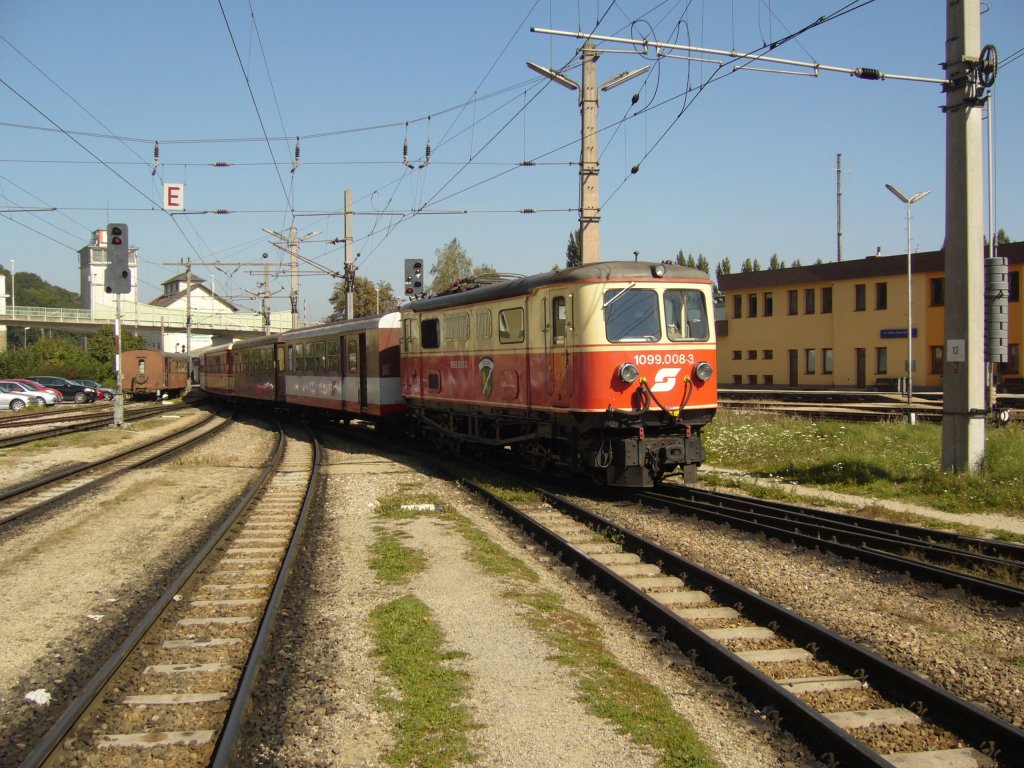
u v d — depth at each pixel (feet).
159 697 17.37
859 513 37.29
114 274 83.05
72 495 43.55
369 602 23.98
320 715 16.47
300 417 100.89
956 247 41.19
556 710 16.51
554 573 28.25
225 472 55.47
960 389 41.19
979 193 40.98
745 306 162.20
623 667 19.33
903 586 25.55
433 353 57.26
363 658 19.52
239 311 323.16
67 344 221.25
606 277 40.14
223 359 139.54
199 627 22.13
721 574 27.35
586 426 40.34
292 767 14.46
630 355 40.22
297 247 121.29
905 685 17.42
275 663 19.33
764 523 34.83
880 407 84.99
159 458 63.00
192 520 37.76
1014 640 20.86
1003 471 40.34
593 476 43.29
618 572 27.55
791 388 151.84
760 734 15.98
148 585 26.61
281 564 29.01
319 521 36.88
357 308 217.77
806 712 15.76
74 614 23.40
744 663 18.21
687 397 41.47
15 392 135.03
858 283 141.90
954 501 37.91
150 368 169.89
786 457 53.52
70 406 142.20
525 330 45.06
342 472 53.42
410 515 37.55
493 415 49.19
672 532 33.58
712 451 57.62
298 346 91.71
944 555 28.07
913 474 44.19
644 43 42.78
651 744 15.16
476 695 17.24
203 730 15.94
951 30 41.11
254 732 15.76
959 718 16.12
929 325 132.98
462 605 23.53
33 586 26.30
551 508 39.32
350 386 75.25
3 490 46.14
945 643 20.74
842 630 21.79
